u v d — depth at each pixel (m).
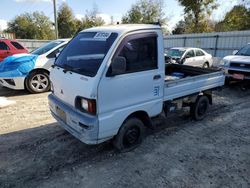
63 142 4.28
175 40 21.23
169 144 4.34
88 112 3.24
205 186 3.18
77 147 4.11
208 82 5.46
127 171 3.46
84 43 3.87
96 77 3.13
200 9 28.92
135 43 3.57
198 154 4.01
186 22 31.28
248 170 3.59
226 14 30.14
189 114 5.79
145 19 40.19
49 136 4.52
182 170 3.53
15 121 5.28
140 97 3.73
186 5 29.19
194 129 5.08
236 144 4.43
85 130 3.23
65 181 3.20
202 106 5.62
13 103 6.56
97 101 3.16
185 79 4.70
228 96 7.93
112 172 3.43
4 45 10.66
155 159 3.80
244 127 5.25
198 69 6.25
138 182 3.22
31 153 3.89
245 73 8.20
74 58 3.77
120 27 3.68
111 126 3.41
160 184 3.19
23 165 3.55
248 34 15.62
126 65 3.45
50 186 3.09
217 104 6.96
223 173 3.49
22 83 7.44
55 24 22.59
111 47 3.31
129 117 3.82
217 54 17.86
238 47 16.34
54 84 4.01
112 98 3.33
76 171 3.43
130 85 3.52
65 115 3.61
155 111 4.09
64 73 3.67
